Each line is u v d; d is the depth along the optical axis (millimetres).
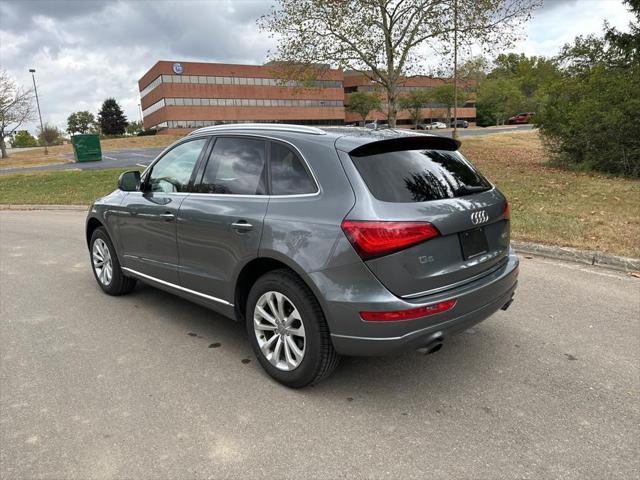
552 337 4137
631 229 7309
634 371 3553
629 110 13297
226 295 3695
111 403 3221
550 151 16438
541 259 6551
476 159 18547
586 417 2996
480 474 2510
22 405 3215
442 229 2953
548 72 17422
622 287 5348
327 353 3158
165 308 5008
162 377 3561
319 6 17453
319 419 3016
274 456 2676
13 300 5348
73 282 5996
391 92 19094
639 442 2754
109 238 5195
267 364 3475
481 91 83000
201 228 3762
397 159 3186
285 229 3168
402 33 18219
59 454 2719
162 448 2756
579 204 9398
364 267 2850
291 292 3174
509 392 3297
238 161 3705
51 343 4180
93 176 20812
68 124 117438
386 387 3391
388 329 2854
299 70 19234
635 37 14406
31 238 9117
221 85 72938
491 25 17344
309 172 3207
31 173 25156
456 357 3814
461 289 3068
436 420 2988
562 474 2506
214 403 3207
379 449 2723
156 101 74812
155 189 4480
